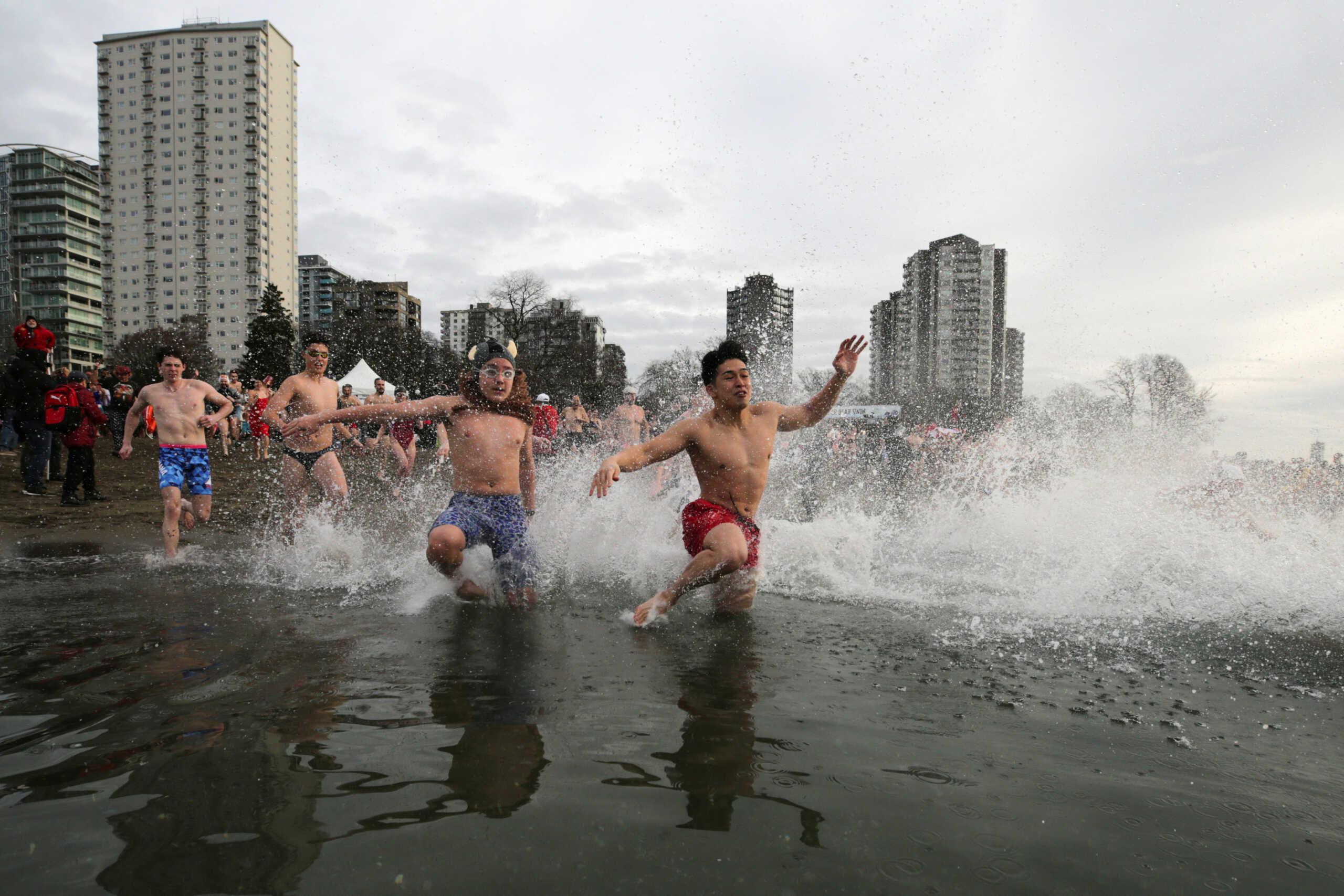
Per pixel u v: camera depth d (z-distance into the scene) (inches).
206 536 272.7
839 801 69.8
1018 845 62.8
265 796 68.3
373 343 2299.5
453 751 79.1
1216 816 68.6
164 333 2864.2
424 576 188.4
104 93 4069.9
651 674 107.9
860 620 145.8
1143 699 100.8
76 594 163.8
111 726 85.0
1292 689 105.8
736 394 169.3
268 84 4104.3
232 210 4037.9
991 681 107.7
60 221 4087.1
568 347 2234.3
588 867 57.5
